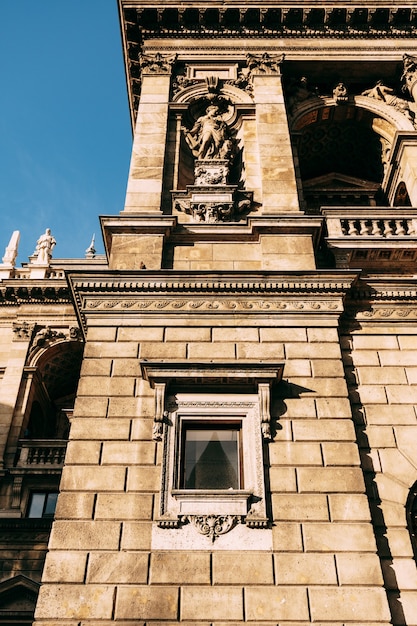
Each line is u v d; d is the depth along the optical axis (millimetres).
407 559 11375
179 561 10797
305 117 22359
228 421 12812
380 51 22953
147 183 17953
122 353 13609
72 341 28953
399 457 12711
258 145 19297
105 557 10773
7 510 24156
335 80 23141
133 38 23719
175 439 12336
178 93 21266
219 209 17203
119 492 11562
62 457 25531
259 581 10633
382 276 16406
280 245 16031
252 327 14117
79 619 10109
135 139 19312
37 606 10180
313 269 15312
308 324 14195
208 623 10180
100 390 13016
